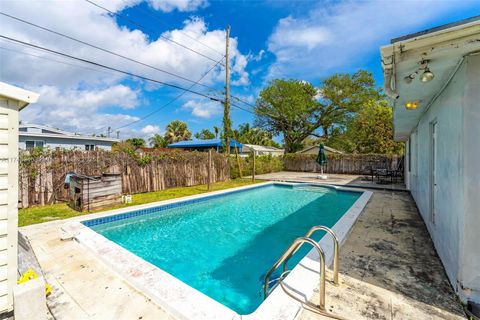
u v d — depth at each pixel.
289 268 4.05
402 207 6.63
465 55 2.30
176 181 10.88
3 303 2.15
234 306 3.16
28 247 3.22
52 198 7.29
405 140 10.55
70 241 4.13
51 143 15.46
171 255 4.75
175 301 2.40
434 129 4.21
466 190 2.36
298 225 6.59
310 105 25.95
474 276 2.33
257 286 3.62
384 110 18.42
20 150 6.75
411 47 2.18
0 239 2.14
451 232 2.81
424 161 5.11
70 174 7.27
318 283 2.72
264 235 5.82
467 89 2.33
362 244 3.95
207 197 8.82
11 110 2.15
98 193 6.62
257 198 10.03
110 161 8.61
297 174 17.70
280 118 27.34
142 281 2.78
